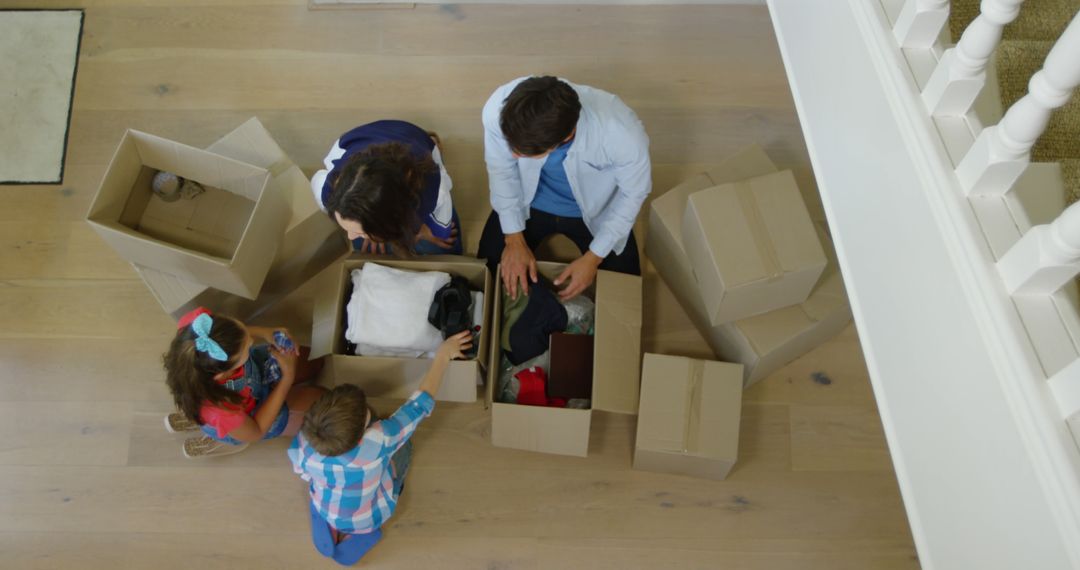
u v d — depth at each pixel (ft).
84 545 7.39
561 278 7.36
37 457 7.65
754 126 8.82
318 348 7.52
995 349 3.48
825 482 7.56
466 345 7.10
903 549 7.34
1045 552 3.28
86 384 7.88
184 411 6.44
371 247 7.52
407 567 7.34
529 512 7.50
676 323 8.13
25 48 9.11
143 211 7.50
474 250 8.48
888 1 4.52
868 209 4.58
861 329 4.72
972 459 3.70
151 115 8.87
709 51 9.13
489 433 7.79
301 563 7.37
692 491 7.55
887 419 4.45
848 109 4.76
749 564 7.32
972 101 3.98
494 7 9.29
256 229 6.80
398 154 5.90
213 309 7.62
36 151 8.69
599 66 9.05
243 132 7.67
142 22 9.23
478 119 8.88
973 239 3.66
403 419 6.69
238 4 9.31
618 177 6.53
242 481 7.62
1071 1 5.35
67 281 8.21
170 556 7.38
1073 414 3.26
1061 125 4.69
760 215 6.37
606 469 7.63
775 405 7.80
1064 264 3.24
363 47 9.17
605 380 7.01
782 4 5.74
